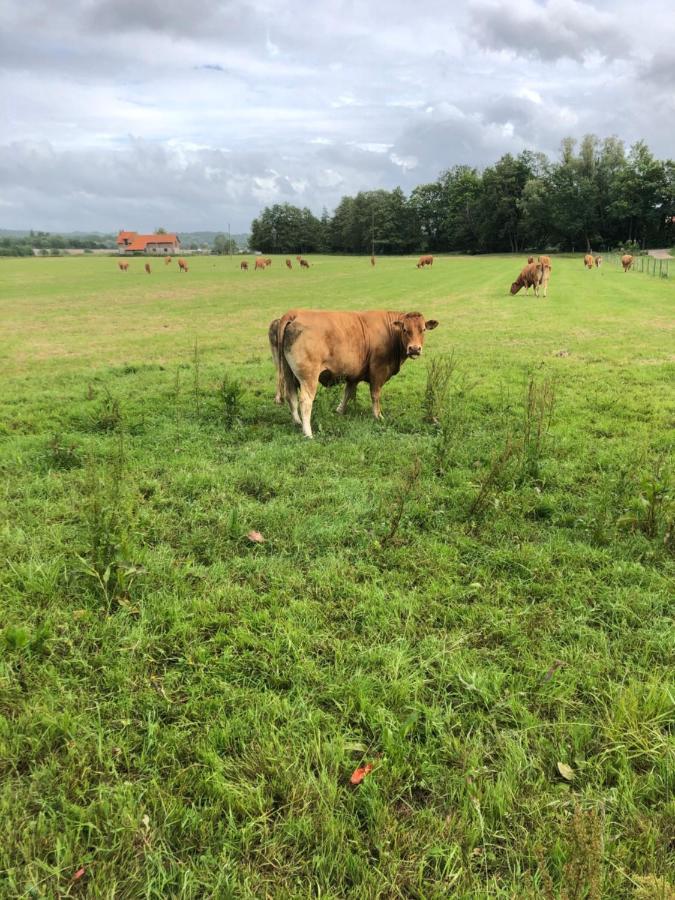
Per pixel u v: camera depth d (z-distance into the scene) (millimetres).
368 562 4441
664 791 2523
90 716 2895
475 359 13062
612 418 8305
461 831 2328
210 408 9086
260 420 8430
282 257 113000
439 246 129375
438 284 37906
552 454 6707
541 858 2184
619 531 4785
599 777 2594
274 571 4281
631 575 4156
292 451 6867
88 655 3350
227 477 6062
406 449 6926
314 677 3172
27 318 24969
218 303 30172
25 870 2146
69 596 3893
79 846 2250
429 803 2504
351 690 3062
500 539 4738
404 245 128750
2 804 2400
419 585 4125
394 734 2762
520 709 2947
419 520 5078
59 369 13539
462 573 4285
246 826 2322
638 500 4941
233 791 2473
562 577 4168
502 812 2408
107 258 120688
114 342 17969
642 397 9438
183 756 2707
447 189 126438
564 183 92562
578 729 2828
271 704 2961
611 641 3529
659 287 31312
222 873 2154
